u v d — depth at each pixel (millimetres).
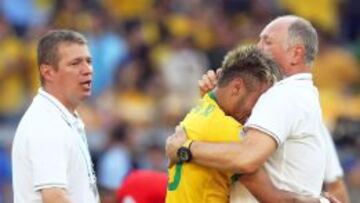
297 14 33219
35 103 13203
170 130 26312
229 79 12773
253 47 12883
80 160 13203
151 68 29453
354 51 32000
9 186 25078
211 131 12688
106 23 30203
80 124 13461
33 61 29047
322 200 12727
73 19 30219
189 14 31703
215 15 32031
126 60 29375
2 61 29094
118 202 16125
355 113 27594
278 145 12492
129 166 24797
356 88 30391
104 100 27750
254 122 12477
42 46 13266
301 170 12789
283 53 13172
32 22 30750
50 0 31109
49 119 13031
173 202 12898
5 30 29812
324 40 32094
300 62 13156
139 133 25656
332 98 28750
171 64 28906
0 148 25516
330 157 15797
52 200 12734
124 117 26781
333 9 33781
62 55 13203
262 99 12641
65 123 13125
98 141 25531
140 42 29797
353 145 25203
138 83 28844
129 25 30656
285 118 12531
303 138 12773
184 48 29781
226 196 12766
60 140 12938
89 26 29891
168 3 31969
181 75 28766
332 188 15867
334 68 30812
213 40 31094
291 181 12773
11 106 28344
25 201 13047
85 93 13367
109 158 24844
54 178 12773
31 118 13055
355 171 24391
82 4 30953
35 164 12820
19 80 28984
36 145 12859
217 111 12781
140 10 31547
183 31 31125
